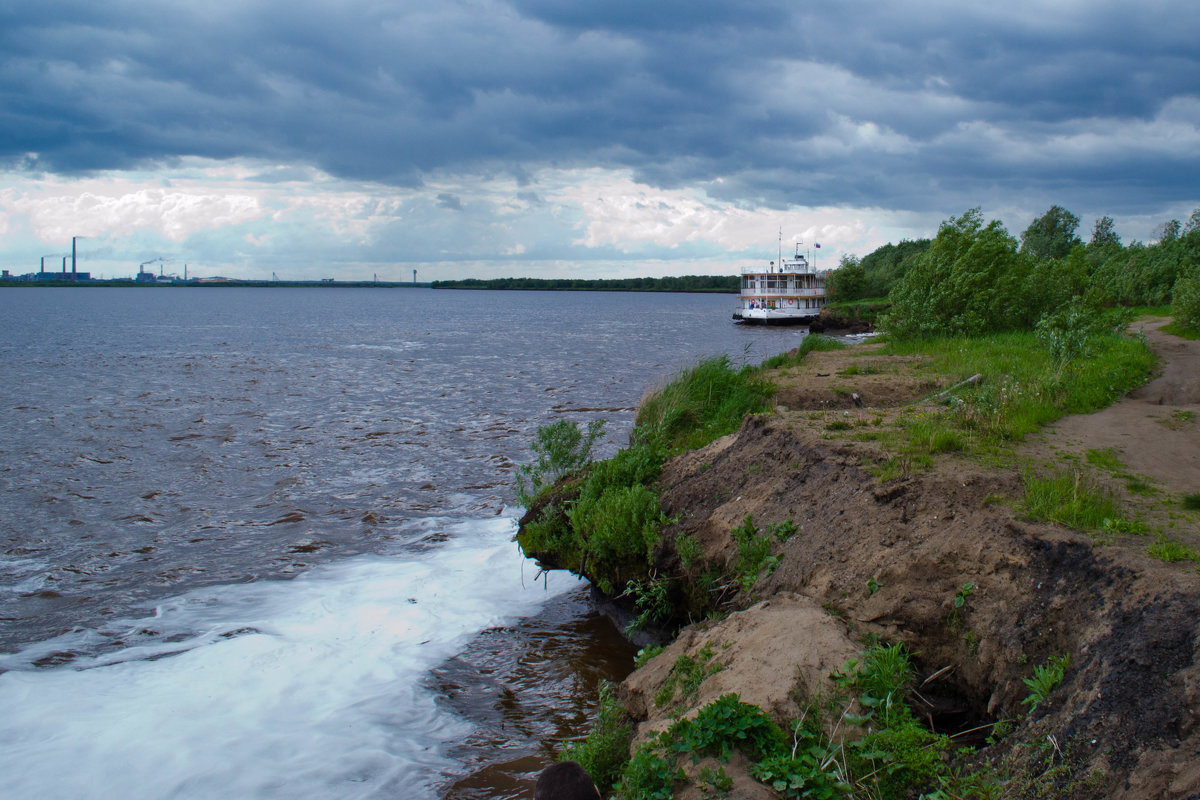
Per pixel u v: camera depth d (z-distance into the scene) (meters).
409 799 6.33
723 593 8.38
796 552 7.76
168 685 8.13
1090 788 4.11
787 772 4.52
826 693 5.31
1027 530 6.27
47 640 9.23
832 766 4.64
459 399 28.98
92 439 21.23
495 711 7.76
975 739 5.43
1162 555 5.53
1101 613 5.15
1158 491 7.62
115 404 27.58
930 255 27.62
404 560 11.90
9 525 13.66
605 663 8.74
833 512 7.88
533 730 7.41
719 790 4.45
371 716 7.59
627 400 28.59
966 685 5.81
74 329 73.50
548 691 8.15
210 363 43.09
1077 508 6.54
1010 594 5.91
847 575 6.91
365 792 6.40
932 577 6.41
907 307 26.22
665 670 6.61
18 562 11.88
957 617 6.04
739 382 16.28
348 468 17.81
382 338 65.50
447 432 22.25
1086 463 8.75
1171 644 4.48
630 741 5.90
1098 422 11.19
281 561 11.91
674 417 14.49
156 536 13.12
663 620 9.22
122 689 8.03
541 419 24.47
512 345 57.38
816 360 21.06
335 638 9.28
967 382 14.10
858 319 74.06
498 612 10.05
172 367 40.81
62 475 17.19
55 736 7.10
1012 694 5.35
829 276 92.00
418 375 37.28
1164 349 21.78
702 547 9.04
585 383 33.88
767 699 5.22
